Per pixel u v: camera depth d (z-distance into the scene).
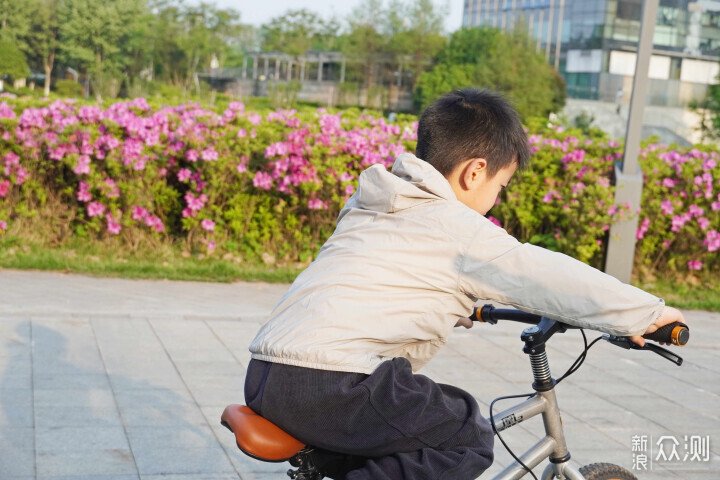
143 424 4.31
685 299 8.61
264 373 2.13
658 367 6.12
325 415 2.07
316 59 104.38
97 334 5.82
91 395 4.65
